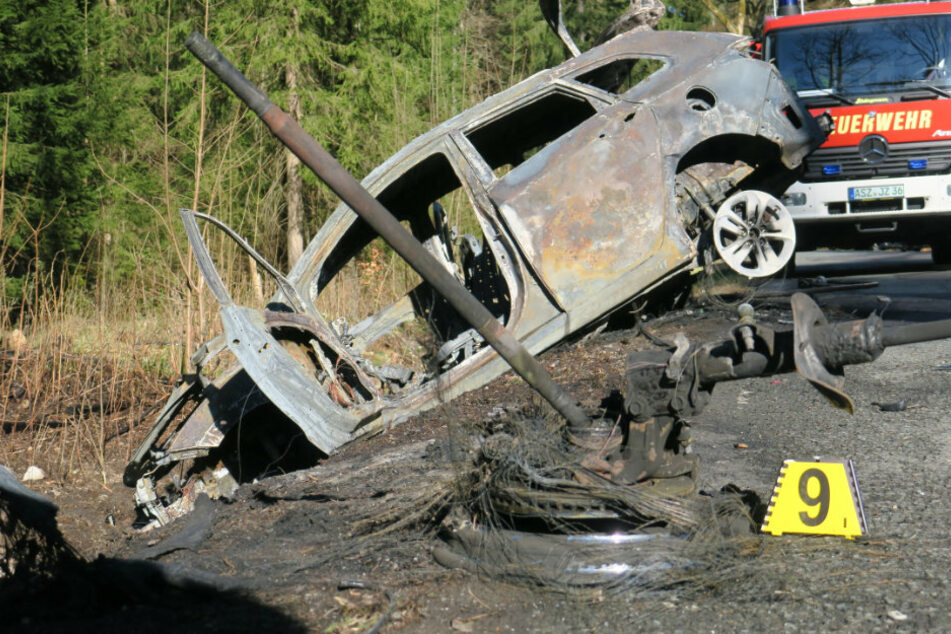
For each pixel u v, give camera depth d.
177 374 7.73
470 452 3.89
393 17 17.80
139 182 13.45
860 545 3.38
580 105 7.00
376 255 9.91
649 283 5.66
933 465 4.46
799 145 6.35
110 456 6.43
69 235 14.56
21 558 3.45
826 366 2.95
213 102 13.28
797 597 2.92
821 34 11.77
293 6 16.94
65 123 15.30
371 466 4.89
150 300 8.79
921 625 2.70
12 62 15.32
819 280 11.68
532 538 3.26
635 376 3.27
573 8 35.97
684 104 6.10
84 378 7.70
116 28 17.84
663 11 7.10
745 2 25.56
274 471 5.73
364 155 16.86
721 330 6.92
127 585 3.21
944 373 6.59
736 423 5.55
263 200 9.32
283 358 5.05
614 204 5.72
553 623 2.85
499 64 11.73
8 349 8.15
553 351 5.97
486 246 6.87
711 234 6.60
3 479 3.65
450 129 6.23
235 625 2.94
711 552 3.12
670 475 3.35
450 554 3.38
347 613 2.99
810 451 4.84
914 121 11.41
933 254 14.82
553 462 3.36
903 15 11.59
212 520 4.23
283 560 3.62
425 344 6.57
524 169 5.86
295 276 6.00
